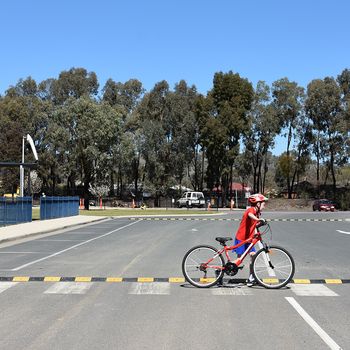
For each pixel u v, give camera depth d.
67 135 59.44
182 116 73.06
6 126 71.75
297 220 35.34
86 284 10.46
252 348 6.15
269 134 72.06
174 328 7.07
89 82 83.38
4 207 27.48
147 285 10.33
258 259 10.16
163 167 71.94
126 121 74.94
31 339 6.54
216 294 9.43
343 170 96.00
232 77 69.25
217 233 23.31
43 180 78.06
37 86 82.25
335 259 14.25
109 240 20.39
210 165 69.25
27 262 13.77
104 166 61.16
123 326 7.18
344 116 70.69
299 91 72.62
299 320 7.52
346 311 8.09
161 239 20.48
